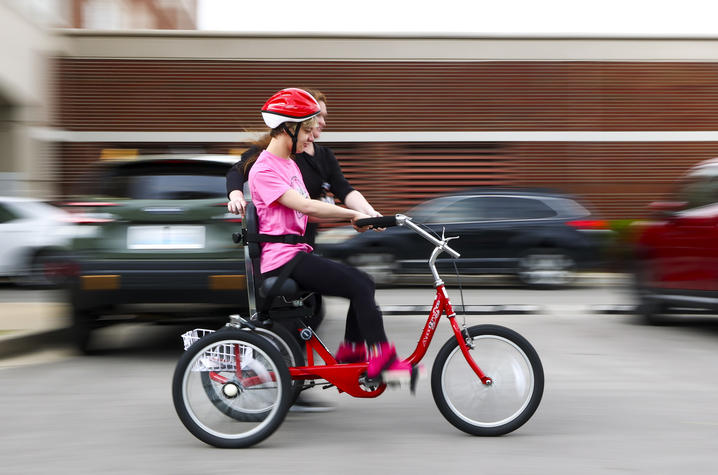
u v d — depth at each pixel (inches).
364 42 707.4
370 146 715.4
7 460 144.3
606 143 719.1
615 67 716.0
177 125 712.4
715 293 281.3
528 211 475.2
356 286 155.1
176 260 234.2
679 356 255.4
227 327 157.8
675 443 154.5
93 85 709.9
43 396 199.8
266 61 709.9
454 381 160.1
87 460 144.3
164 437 160.9
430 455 146.6
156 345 285.1
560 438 158.2
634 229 344.5
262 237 156.9
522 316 353.7
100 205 236.7
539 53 711.7
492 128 714.8
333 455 147.0
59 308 257.4
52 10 728.3
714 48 717.3
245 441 151.6
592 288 485.4
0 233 466.3
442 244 159.3
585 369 233.5
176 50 709.3
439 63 710.5
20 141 696.4
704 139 722.8
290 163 160.9
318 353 161.6
